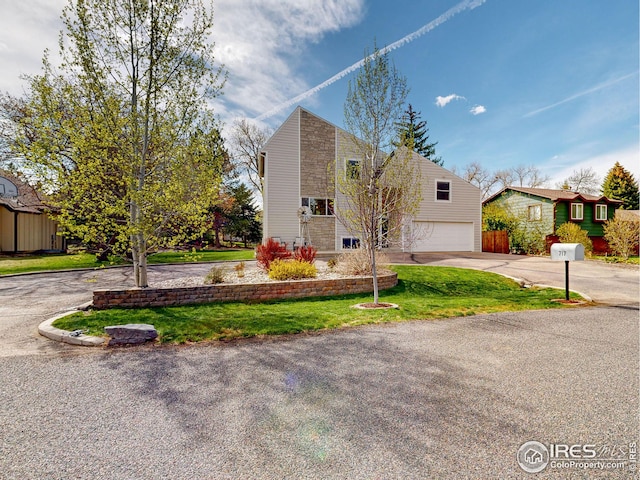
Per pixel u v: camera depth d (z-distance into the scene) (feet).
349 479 6.58
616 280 35.19
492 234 76.69
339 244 57.72
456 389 10.55
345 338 15.93
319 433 8.18
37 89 19.52
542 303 24.43
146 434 8.20
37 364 12.94
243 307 22.67
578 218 75.36
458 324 18.45
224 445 7.74
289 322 18.43
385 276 30.91
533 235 76.74
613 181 121.70
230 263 56.08
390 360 13.08
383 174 23.61
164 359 13.38
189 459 7.25
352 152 27.02
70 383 11.18
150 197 20.95
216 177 23.75
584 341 15.46
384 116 22.90
